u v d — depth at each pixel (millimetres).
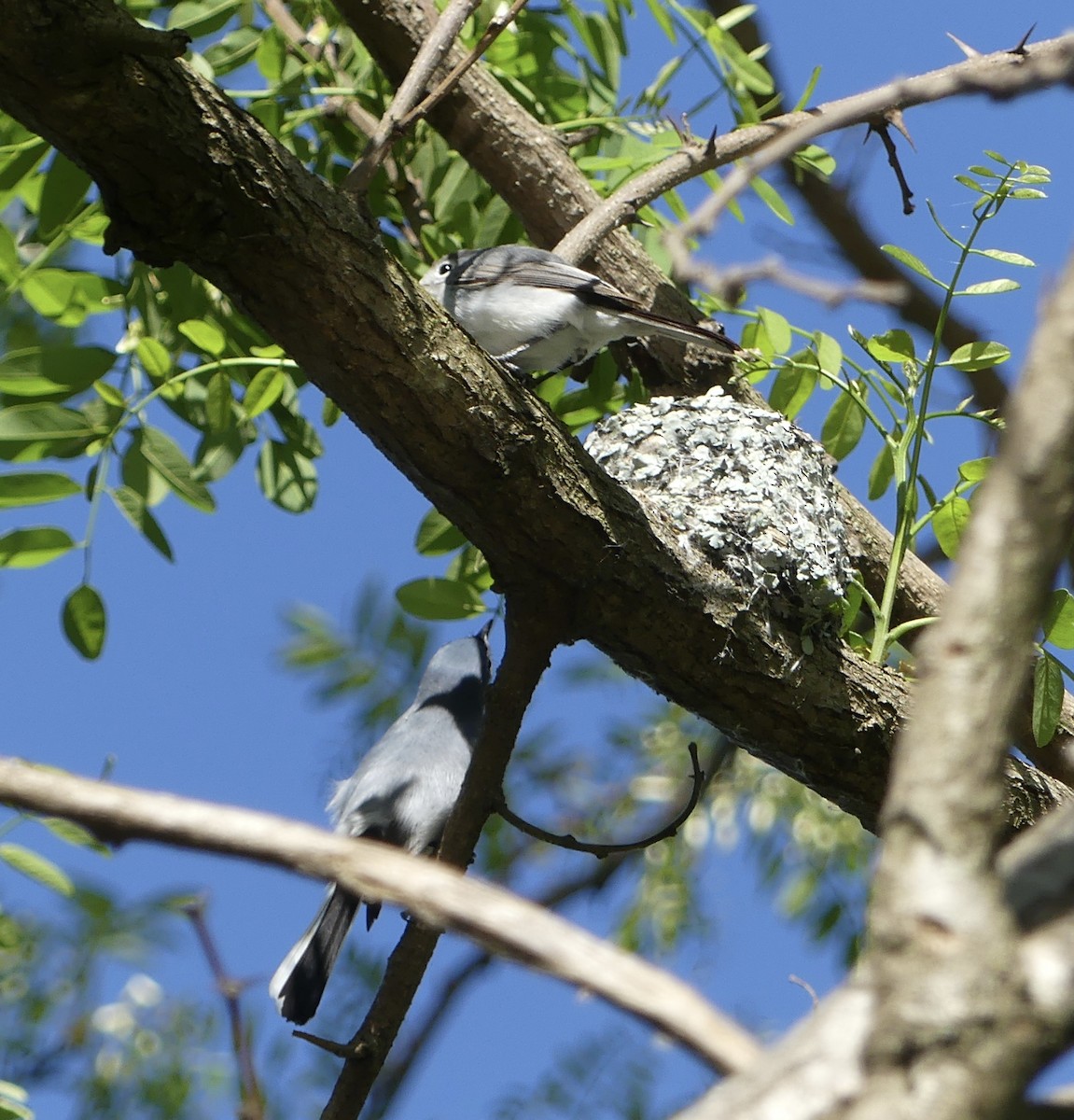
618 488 8414
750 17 12961
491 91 11148
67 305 10031
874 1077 2826
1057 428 2883
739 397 11703
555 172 11203
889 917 2900
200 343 9977
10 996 11125
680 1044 2951
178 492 9711
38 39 5988
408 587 10570
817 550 9547
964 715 2951
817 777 9391
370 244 7219
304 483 11422
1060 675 8703
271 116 10625
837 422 10734
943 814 2920
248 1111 5375
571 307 10383
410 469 7930
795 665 9031
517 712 8102
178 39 6125
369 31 10961
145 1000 11547
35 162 9273
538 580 8297
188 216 6723
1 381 9562
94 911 9789
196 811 3225
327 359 7391
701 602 8672
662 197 11656
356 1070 7184
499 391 7707
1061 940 2844
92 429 9602
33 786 3209
